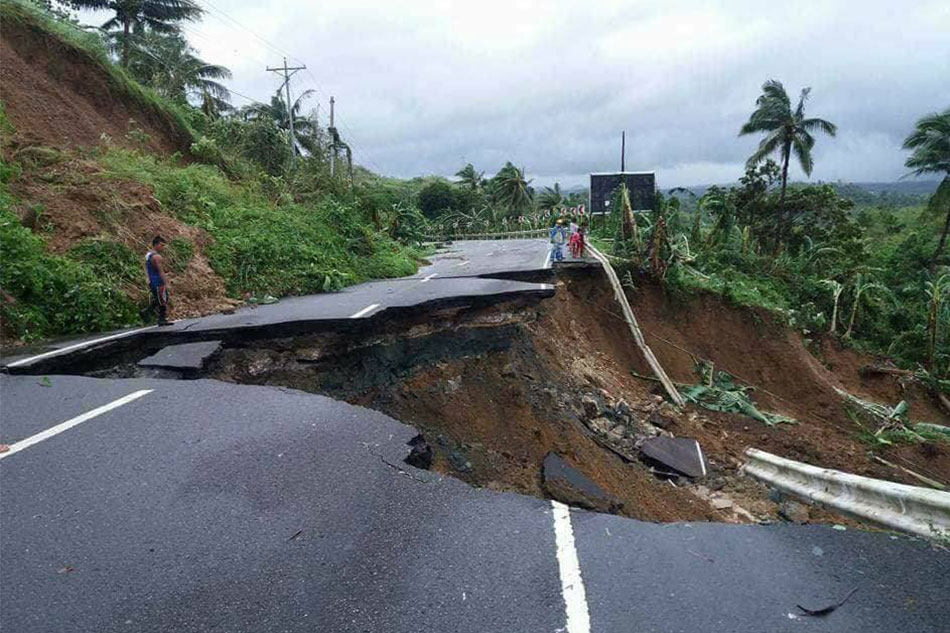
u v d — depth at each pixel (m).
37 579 3.47
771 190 40.34
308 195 22.22
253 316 10.29
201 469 4.79
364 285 15.03
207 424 5.73
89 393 6.63
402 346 10.85
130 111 19.56
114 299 9.96
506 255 22.95
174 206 13.77
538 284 13.66
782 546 3.76
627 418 12.97
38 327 8.92
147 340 8.98
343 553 3.71
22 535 3.90
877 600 3.21
